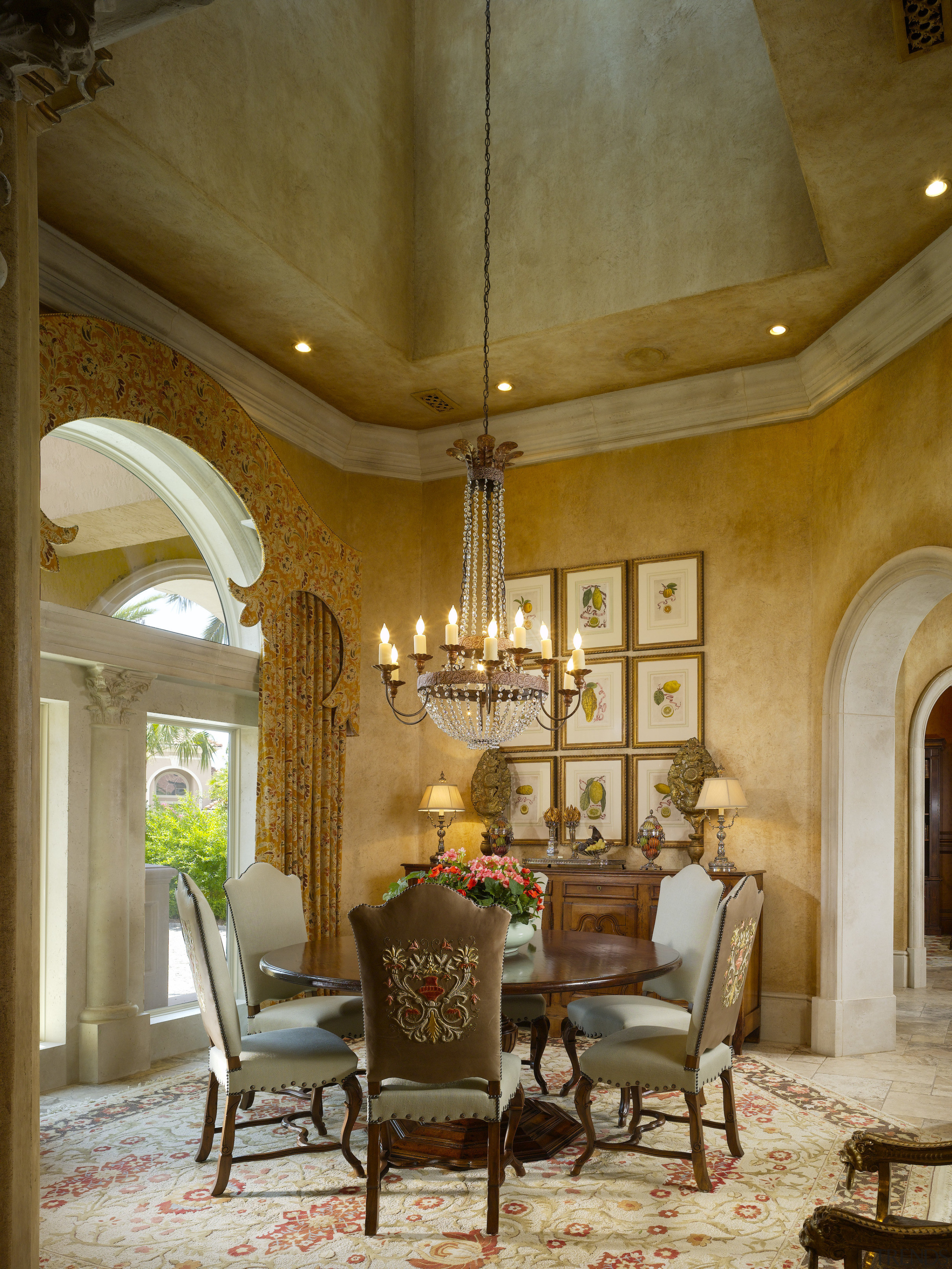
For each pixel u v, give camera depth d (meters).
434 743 7.26
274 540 6.13
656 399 6.70
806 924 6.00
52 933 5.02
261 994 4.61
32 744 1.83
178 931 5.86
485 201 5.89
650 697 6.65
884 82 3.84
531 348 6.08
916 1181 3.66
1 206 1.47
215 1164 3.85
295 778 6.24
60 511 5.12
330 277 5.50
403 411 7.10
